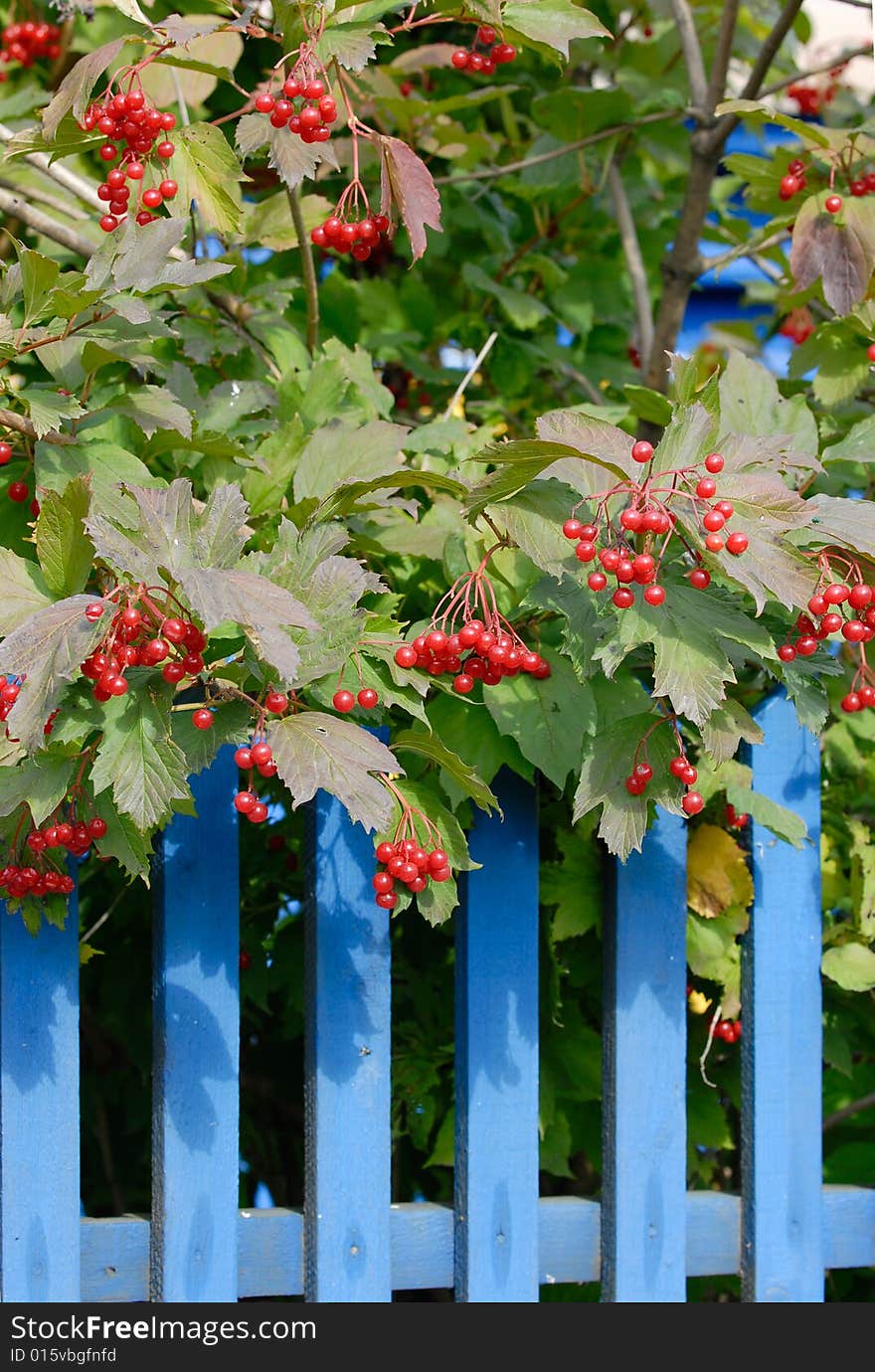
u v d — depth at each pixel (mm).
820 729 1992
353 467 2188
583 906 2316
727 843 2342
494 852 2213
